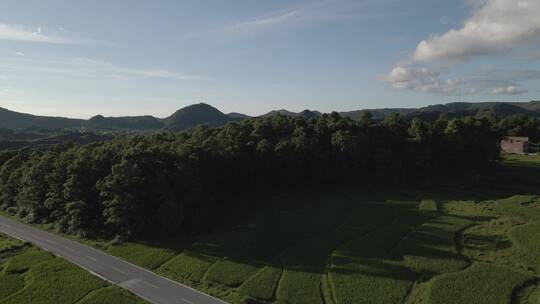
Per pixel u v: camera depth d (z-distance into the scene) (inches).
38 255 2849.4
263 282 2326.5
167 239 3144.7
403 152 4790.8
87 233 3302.2
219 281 2379.4
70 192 3462.1
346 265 2482.8
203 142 4239.7
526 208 3368.6
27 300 2186.3
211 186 4160.9
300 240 2974.9
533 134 7209.6
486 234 2837.1
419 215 3373.5
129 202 3196.4
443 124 5413.4
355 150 4441.4
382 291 2165.4
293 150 4375.0
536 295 2033.7
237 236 3102.9
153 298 2190.0
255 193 4301.2
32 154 4975.4
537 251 2474.2
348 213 3533.5
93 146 4429.1
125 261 2751.0
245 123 5108.3
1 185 4495.6
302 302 2107.5
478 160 5098.4
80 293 2257.6
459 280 2203.5
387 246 2731.3
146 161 3531.0
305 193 4279.0
